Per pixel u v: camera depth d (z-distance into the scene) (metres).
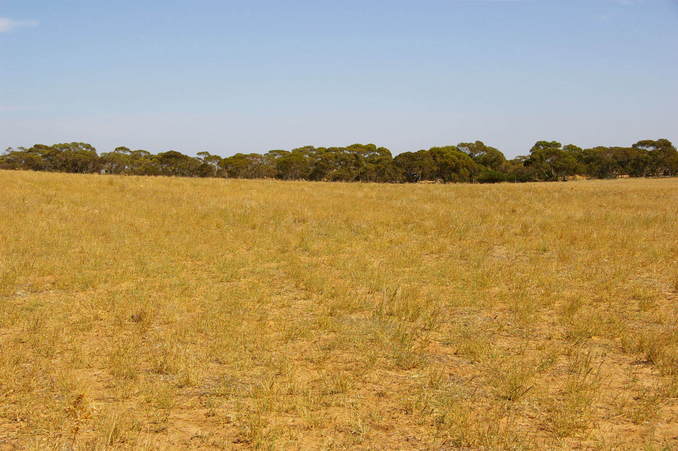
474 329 7.02
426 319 7.32
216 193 21.91
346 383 5.13
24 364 5.63
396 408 4.80
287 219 15.87
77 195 18.67
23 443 4.05
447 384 5.36
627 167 89.31
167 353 5.94
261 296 8.24
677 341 6.50
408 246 12.50
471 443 4.16
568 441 4.27
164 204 17.83
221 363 5.82
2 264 9.58
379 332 6.78
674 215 17.23
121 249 11.30
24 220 13.66
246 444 4.14
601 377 5.57
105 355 5.95
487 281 9.23
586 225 15.26
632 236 13.25
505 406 4.88
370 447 4.12
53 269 9.55
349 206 18.94
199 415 4.64
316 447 4.11
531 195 25.52
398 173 74.56
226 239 12.73
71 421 4.41
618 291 8.77
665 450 4.09
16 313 7.20
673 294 8.72
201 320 7.10
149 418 4.55
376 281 9.23
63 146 75.38
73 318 7.21
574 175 86.25
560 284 9.25
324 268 10.38
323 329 6.97
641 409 4.79
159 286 8.77
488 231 14.47
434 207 19.42
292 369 5.59
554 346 6.46
